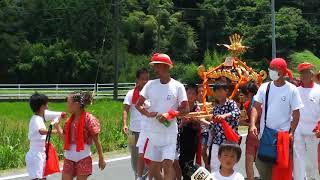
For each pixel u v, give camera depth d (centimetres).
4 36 6231
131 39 6756
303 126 842
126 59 6328
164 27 6906
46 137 771
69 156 685
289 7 7388
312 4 7744
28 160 770
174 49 6706
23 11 6575
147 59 6419
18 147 1345
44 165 770
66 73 6156
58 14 6550
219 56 6444
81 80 6200
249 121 824
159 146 735
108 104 3678
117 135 1555
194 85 867
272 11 2628
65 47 6241
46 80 6188
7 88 4300
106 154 1377
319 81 936
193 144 857
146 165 797
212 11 7056
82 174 681
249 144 806
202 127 891
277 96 733
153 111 738
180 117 754
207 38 7056
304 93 844
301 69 845
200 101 901
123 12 6838
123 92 4403
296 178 781
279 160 713
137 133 896
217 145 785
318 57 7200
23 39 6347
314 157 853
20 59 6212
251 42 6556
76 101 682
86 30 6444
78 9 6500
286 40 6662
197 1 7625
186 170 852
